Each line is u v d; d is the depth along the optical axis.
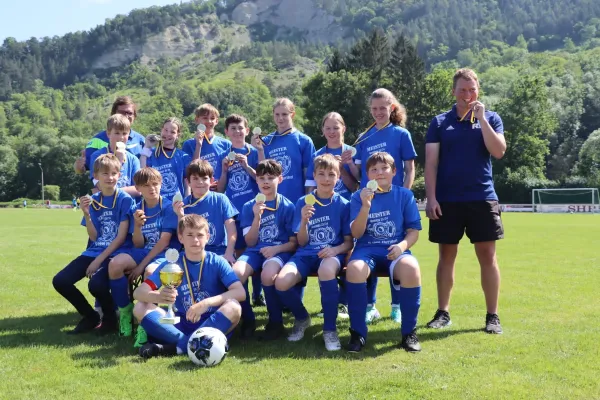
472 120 5.79
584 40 171.88
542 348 5.00
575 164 61.97
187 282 5.31
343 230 5.79
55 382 4.26
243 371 4.49
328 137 6.84
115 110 7.43
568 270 10.02
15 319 6.51
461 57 162.75
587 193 48.44
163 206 6.19
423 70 55.00
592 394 3.90
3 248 14.51
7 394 4.03
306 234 5.70
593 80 86.12
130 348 5.24
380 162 5.59
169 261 5.05
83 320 5.97
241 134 7.29
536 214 38.66
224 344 4.73
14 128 127.69
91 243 6.50
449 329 5.80
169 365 4.68
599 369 4.41
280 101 7.04
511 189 52.53
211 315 5.11
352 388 4.05
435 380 4.19
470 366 4.53
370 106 6.55
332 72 52.50
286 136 7.03
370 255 5.42
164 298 4.96
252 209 6.11
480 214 5.70
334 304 5.23
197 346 4.67
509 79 97.50
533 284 8.51
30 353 5.05
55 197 83.50
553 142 70.38
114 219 6.14
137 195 6.47
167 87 173.50
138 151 7.35
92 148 7.02
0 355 4.98
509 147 57.44
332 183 5.77
